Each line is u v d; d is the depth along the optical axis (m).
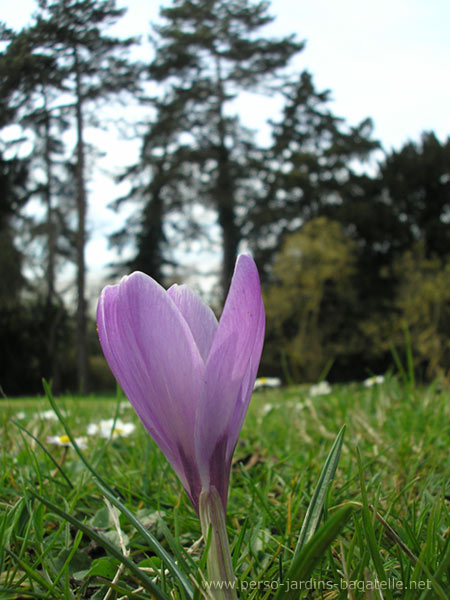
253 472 0.28
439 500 0.15
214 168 4.61
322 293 4.03
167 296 0.10
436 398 0.42
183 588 0.12
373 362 4.12
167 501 0.23
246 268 0.10
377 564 0.12
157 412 0.10
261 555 0.17
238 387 0.10
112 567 0.15
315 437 0.36
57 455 0.32
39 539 0.16
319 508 0.12
